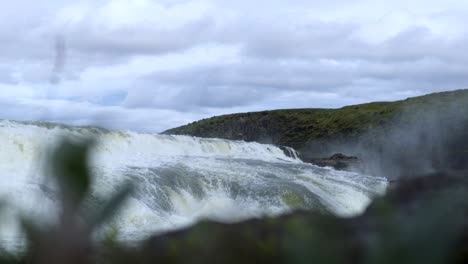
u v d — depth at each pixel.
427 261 0.69
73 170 0.80
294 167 32.31
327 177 29.45
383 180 30.53
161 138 35.09
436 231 0.70
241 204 23.91
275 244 1.01
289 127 65.56
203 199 23.72
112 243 1.04
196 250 1.05
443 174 2.28
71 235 0.81
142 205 19.72
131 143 32.34
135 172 24.27
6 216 0.84
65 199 0.80
